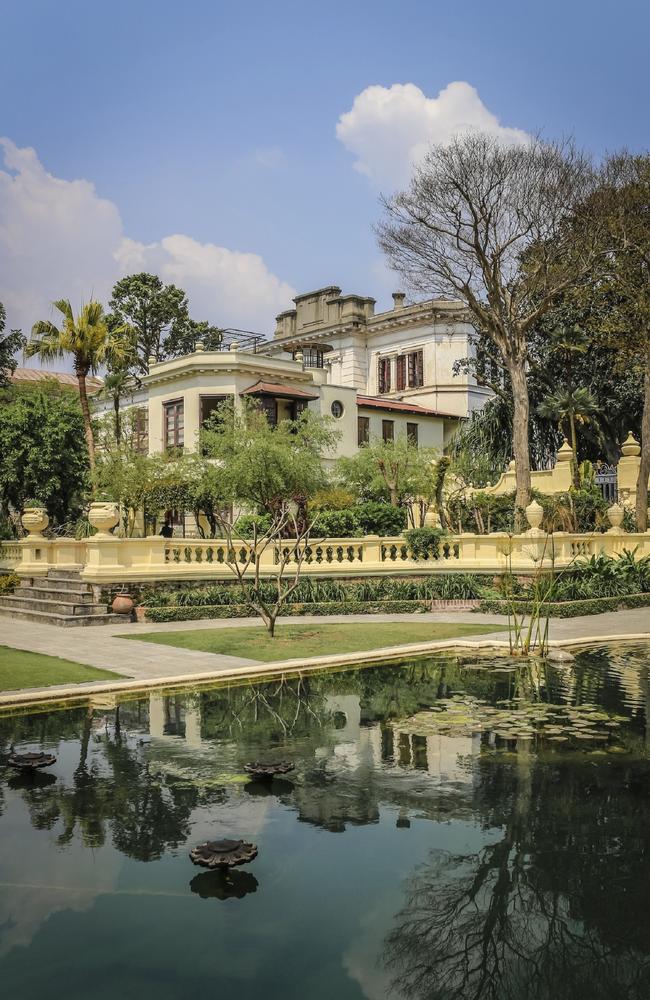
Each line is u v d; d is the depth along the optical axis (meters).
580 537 22.02
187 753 7.39
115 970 3.84
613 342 27.62
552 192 24.84
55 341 27.56
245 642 14.28
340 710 9.12
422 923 4.25
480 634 15.28
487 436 38.94
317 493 27.00
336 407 37.53
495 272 25.84
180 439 35.03
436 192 25.67
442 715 8.82
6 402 38.91
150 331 54.12
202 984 3.72
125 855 5.12
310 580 20.50
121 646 13.88
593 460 38.09
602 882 4.69
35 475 28.08
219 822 5.64
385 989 3.66
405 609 19.55
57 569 21.77
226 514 31.03
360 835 5.39
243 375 34.12
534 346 37.88
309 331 49.66
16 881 4.76
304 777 6.64
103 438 35.56
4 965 3.89
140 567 18.70
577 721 8.48
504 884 4.67
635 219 26.05
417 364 45.34
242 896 4.57
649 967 3.87
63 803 6.05
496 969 3.85
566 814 5.75
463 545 21.38
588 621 17.78
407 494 30.81
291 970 3.84
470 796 6.13
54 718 8.79
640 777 6.58
